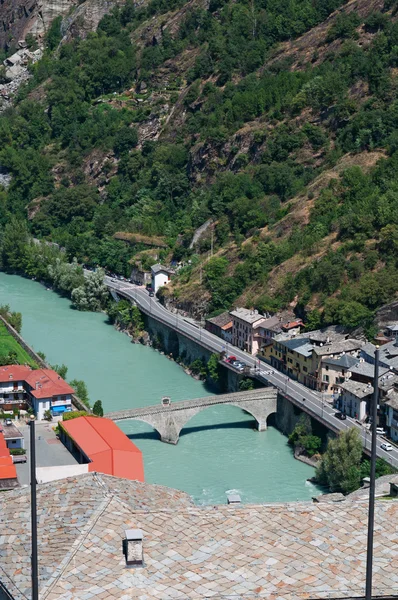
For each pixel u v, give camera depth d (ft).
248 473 588.91
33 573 193.16
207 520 219.61
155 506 240.73
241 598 197.57
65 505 227.61
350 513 223.10
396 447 605.73
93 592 198.29
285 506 224.94
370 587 196.65
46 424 631.56
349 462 554.87
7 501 232.53
